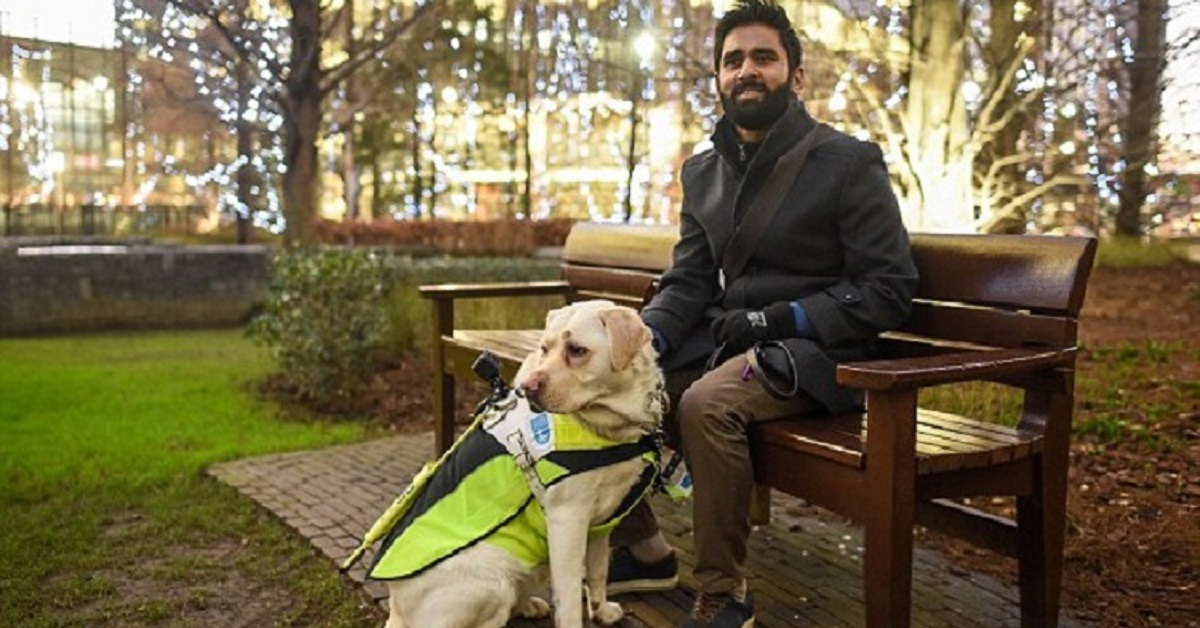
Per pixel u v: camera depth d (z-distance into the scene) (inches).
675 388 123.0
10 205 700.0
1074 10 291.0
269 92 430.0
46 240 561.3
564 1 518.9
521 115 675.4
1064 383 106.4
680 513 161.2
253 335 304.7
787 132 118.7
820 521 157.4
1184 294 415.5
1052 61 291.0
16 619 122.5
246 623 123.0
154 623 122.3
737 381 107.7
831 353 113.2
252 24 422.3
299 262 261.4
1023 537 110.1
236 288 466.3
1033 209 319.6
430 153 679.1
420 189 658.8
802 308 112.5
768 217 118.8
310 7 414.0
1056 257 109.0
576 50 508.1
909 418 92.9
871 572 95.3
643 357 103.0
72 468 187.2
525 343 161.2
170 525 157.3
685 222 134.2
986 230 281.9
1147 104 315.0
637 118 557.0
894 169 286.4
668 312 127.4
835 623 119.9
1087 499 160.2
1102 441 189.6
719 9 339.3
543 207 704.4
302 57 419.8
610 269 178.5
